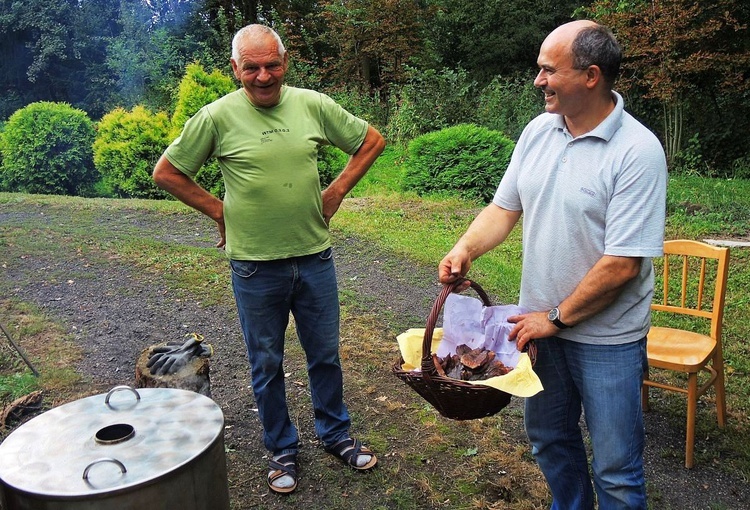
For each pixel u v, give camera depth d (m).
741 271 6.29
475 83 15.99
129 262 6.96
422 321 5.32
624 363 2.18
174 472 1.73
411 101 15.28
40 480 1.68
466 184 10.24
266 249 2.74
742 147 13.83
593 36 1.97
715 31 12.55
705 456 3.29
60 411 2.04
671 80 13.15
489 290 5.98
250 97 2.65
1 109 21.25
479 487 3.04
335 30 20.42
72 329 5.18
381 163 13.56
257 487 3.06
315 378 3.11
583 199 2.09
